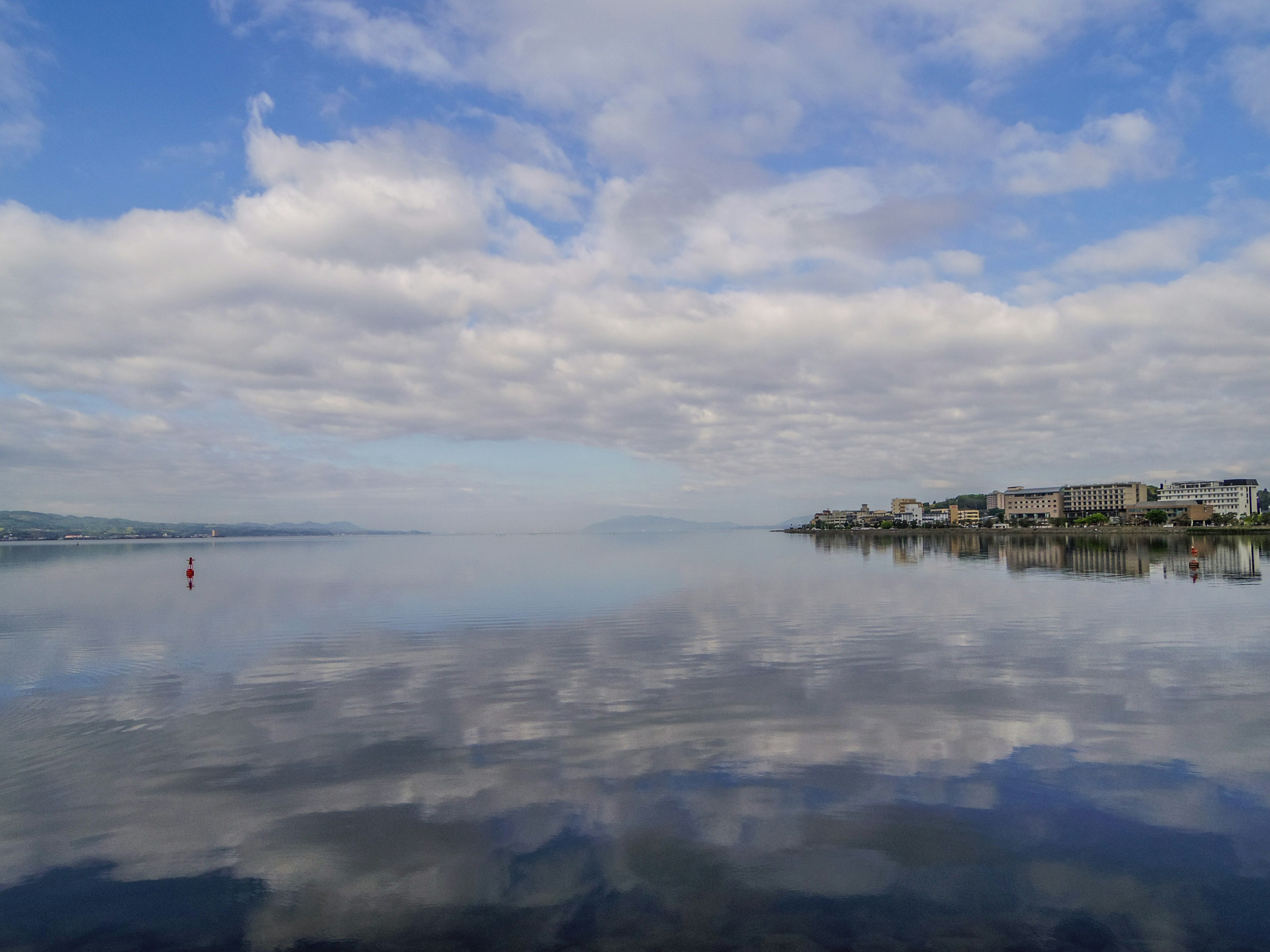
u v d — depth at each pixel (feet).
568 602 140.05
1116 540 504.84
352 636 98.68
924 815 37.96
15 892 31.63
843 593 152.97
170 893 31.37
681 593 156.35
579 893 30.89
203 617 121.49
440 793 41.60
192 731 54.24
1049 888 30.99
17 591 176.76
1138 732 51.55
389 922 28.94
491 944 27.53
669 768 45.16
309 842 35.76
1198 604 126.31
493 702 61.57
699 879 31.89
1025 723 54.13
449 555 427.74
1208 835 35.60
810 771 44.50
